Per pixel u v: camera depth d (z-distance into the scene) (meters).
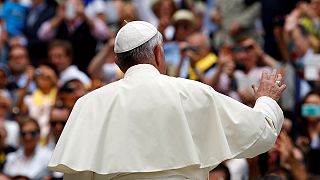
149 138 15.26
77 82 31.67
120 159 15.18
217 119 15.52
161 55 15.98
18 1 43.91
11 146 32.81
